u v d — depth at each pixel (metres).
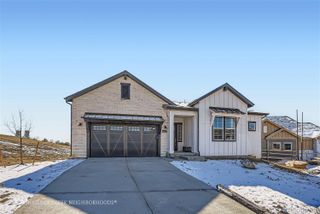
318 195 9.91
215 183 10.66
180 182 10.39
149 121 18.92
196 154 19.28
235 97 21.16
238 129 20.86
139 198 8.01
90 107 18.02
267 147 32.06
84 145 17.69
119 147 18.42
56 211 6.62
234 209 7.23
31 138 32.34
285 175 14.21
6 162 15.52
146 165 14.49
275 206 7.93
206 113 19.98
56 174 11.45
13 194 8.09
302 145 29.31
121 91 18.78
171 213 6.76
